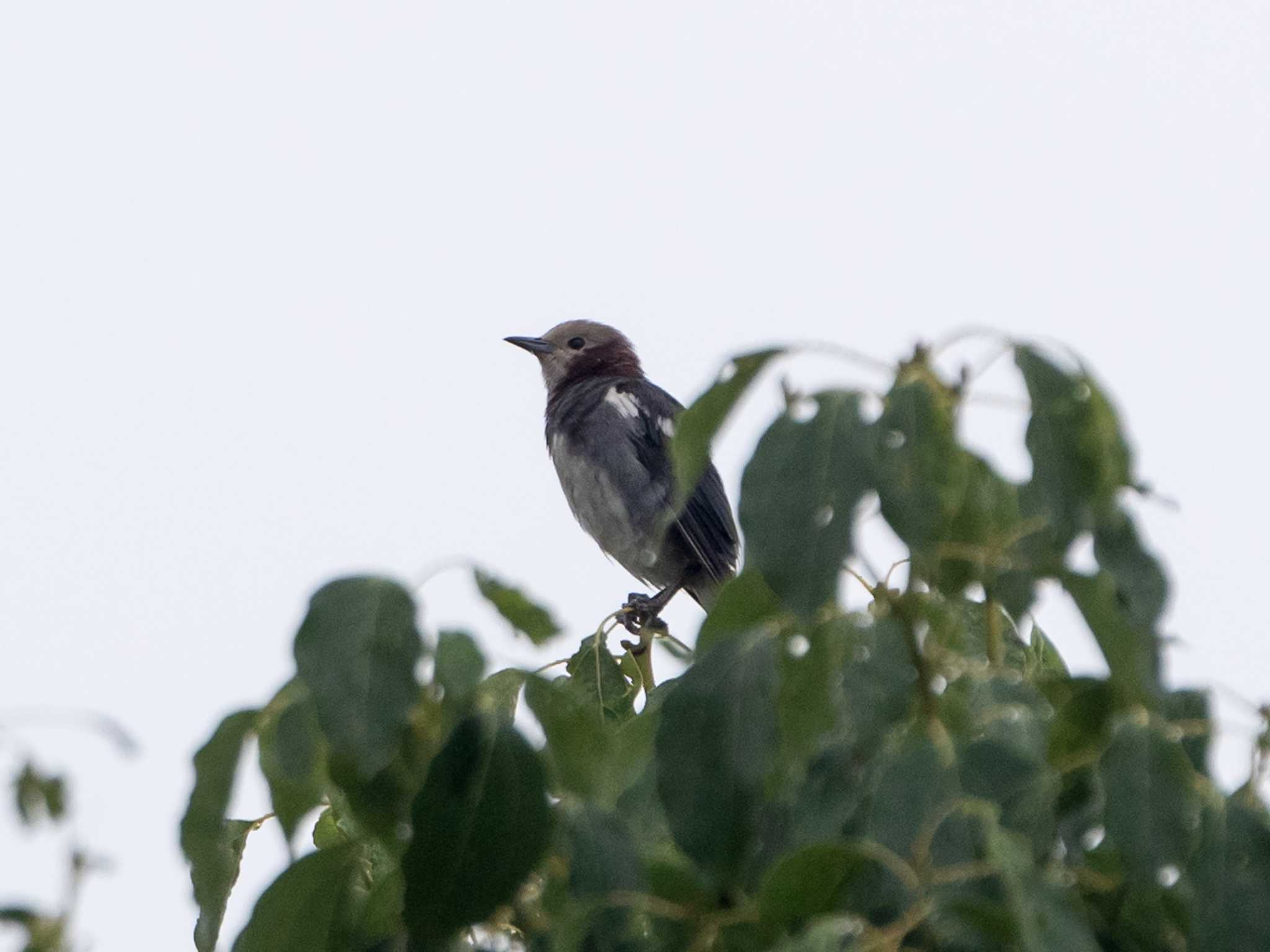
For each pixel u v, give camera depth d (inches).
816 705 195.9
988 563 192.4
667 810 184.1
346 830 238.7
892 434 175.8
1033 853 173.8
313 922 209.8
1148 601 183.6
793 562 172.9
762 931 173.0
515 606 215.0
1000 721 191.9
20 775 196.9
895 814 174.4
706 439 193.2
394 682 184.5
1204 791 181.3
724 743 184.5
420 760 201.9
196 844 210.1
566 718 204.2
